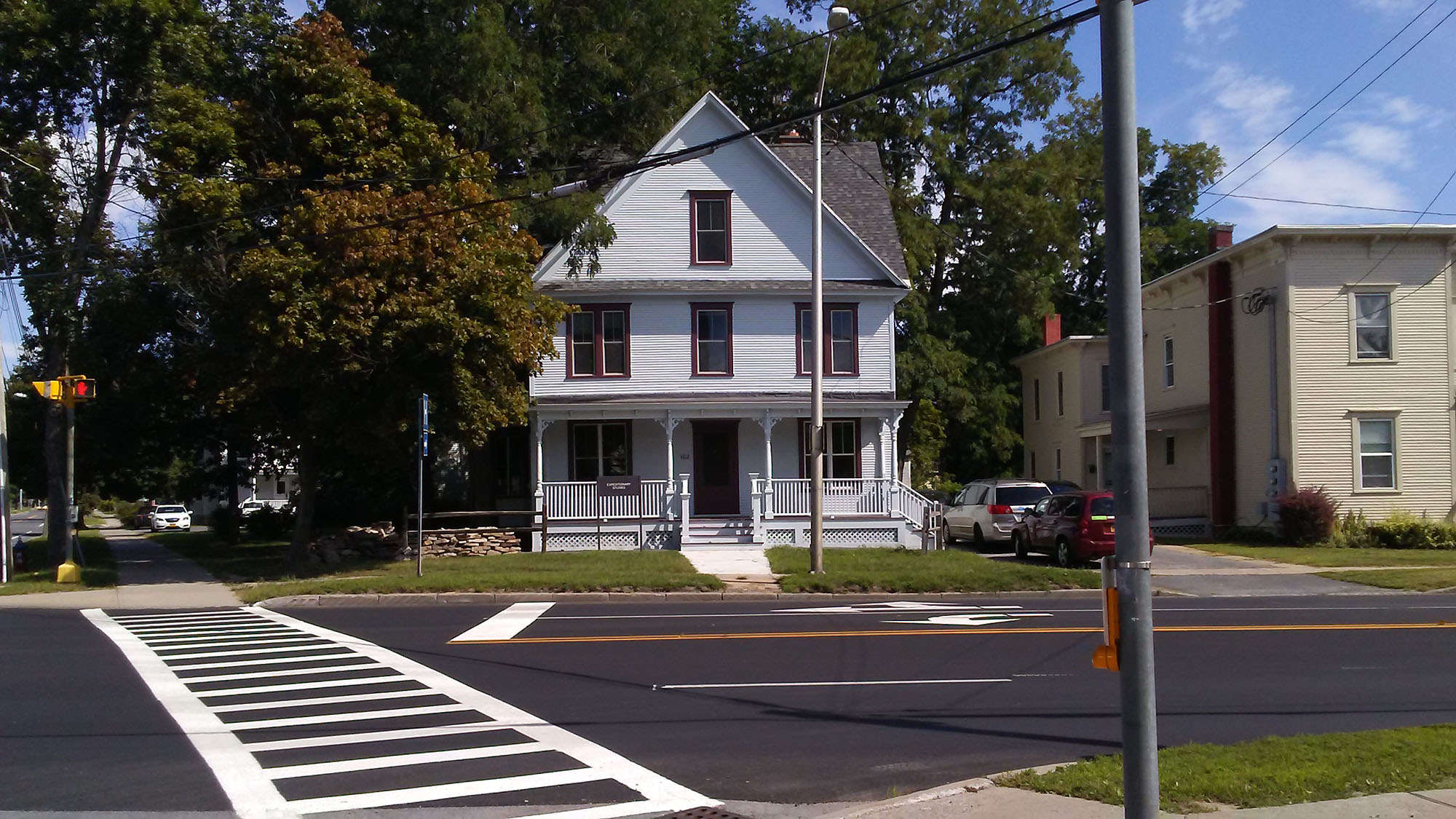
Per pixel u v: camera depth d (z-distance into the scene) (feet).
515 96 95.20
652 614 57.82
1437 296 98.89
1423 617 54.39
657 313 100.73
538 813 23.30
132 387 100.32
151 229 89.04
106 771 26.48
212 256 76.13
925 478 134.72
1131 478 16.74
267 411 85.20
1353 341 98.27
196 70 88.12
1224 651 43.55
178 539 146.00
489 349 77.71
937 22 143.74
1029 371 153.17
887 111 143.02
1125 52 16.93
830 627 51.31
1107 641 16.98
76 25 86.74
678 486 99.45
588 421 101.81
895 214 133.08
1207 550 92.79
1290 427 97.81
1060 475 141.38
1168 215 181.57
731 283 100.94
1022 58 144.77
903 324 136.46
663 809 23.63
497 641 47.16
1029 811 22.26
